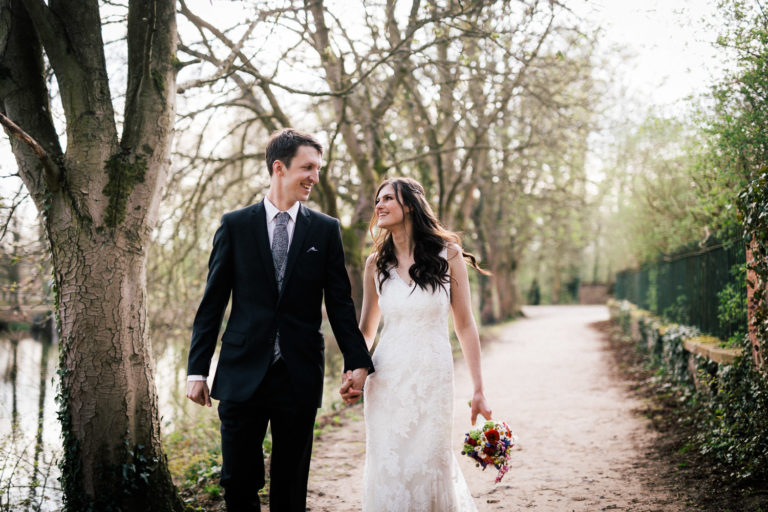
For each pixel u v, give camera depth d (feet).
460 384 31.94
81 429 12.02
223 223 10.02
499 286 80.94
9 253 19.47
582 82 37.65
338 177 37.68
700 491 12.88
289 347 9.53
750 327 15.57
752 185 13.85
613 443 18.22
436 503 9.46
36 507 14.62
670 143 30.30
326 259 10.13
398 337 9.97
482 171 53.47
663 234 35.65
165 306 26.76
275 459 9.64
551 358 40.91
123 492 12.03
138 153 12.76
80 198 12.23
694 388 21.58
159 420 13.03
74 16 12.50
